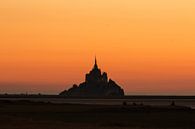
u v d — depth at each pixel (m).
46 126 164.25
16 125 167.38
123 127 174.25
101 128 161.62
